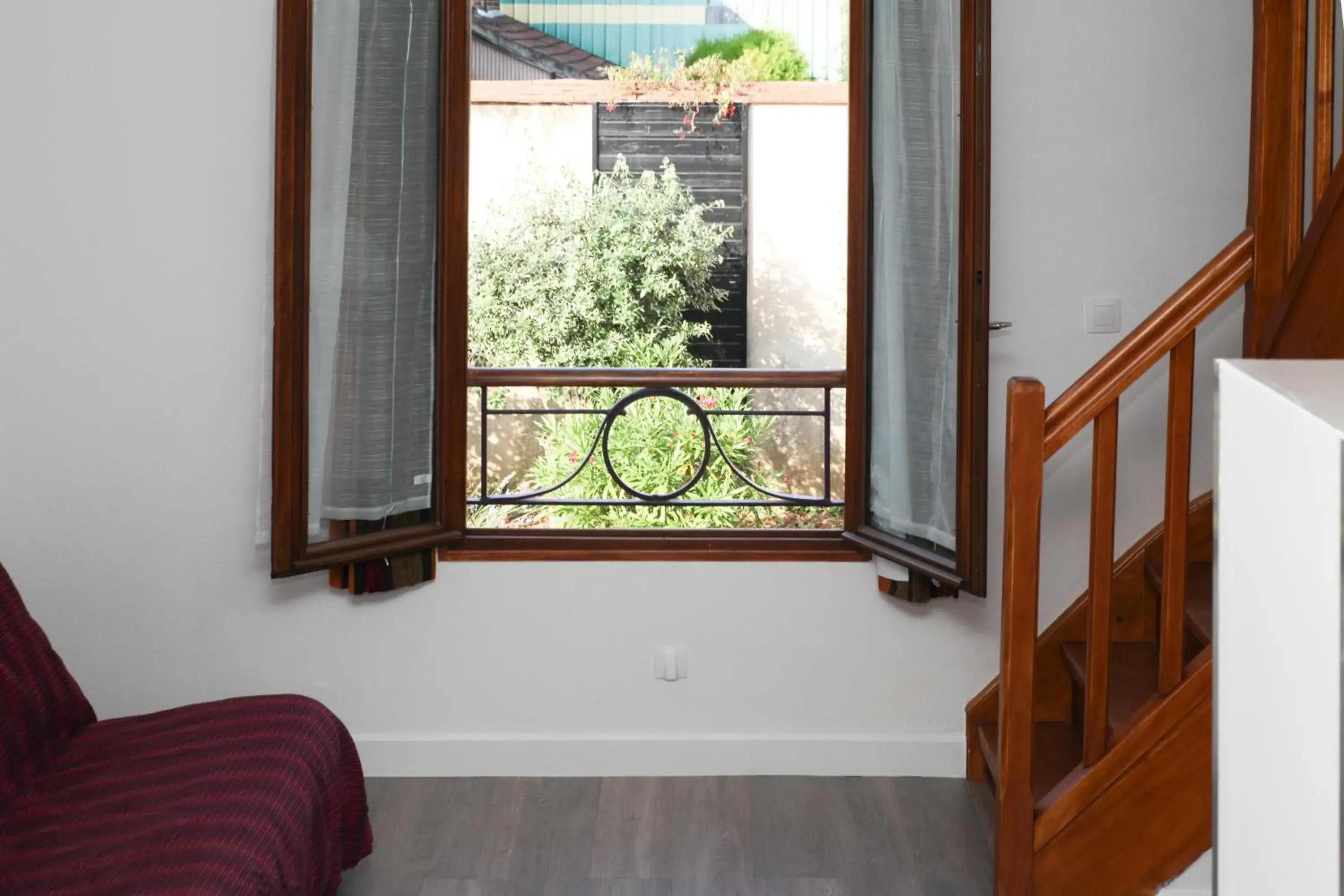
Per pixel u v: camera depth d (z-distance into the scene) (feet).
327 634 11.11
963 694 11.25
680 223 19.42
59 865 6.65
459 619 11.21
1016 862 8.27
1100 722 8.34
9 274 10.56
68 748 8.31
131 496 10.82
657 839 9.96
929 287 10.25
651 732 11.34
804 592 11.21
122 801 7.43
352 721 11.21
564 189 19.52
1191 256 10.96
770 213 19.58
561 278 19.43
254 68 10.58
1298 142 8.61
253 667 11.09
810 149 19.54
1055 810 8.20
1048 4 10.78
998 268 10.96
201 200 10.65
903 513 10.69
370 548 10.60
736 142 19.60
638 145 19.60
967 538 9.78
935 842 9.91
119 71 10.51
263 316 10.69
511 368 12.72
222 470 10.85
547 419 15.20
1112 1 10.77
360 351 10.50
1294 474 1.41
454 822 10.25
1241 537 1.61
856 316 11.02
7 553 10.75
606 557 11.16
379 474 10.67
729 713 11.32
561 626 11.23
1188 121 10.86
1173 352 8.21
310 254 10.12
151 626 10.94
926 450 10.41
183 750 8.16
